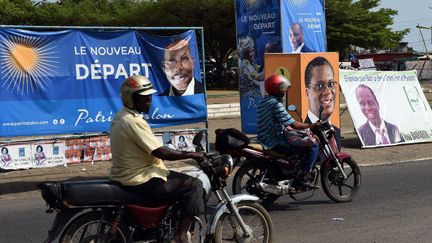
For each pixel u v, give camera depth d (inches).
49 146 376.2
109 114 395.5
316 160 300.7
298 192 296.2
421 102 589.0
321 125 305.3
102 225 189.2
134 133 187.0
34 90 371.9
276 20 496.4
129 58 400.8
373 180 385.1
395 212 294.2
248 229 207.0
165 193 190.7
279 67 468.8
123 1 2071.9
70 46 381.7
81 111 386.6
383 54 2516.0
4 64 362.0
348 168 404.8
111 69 395.2
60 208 181.6
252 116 526.6
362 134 536.4
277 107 291.6
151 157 192.1
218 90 1729.8
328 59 476.7
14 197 366.0
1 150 360.5
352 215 290.4
